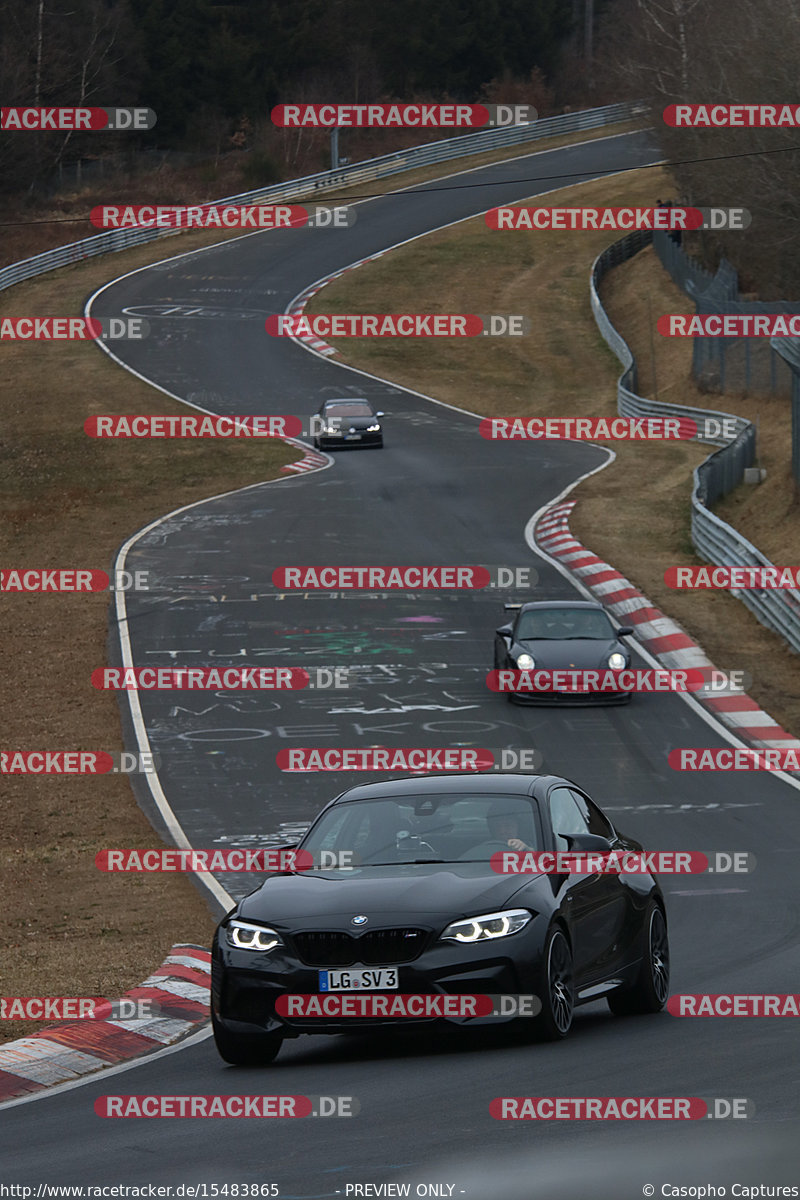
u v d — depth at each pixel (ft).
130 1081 114.32
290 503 547.90
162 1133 94.94
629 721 300.20
